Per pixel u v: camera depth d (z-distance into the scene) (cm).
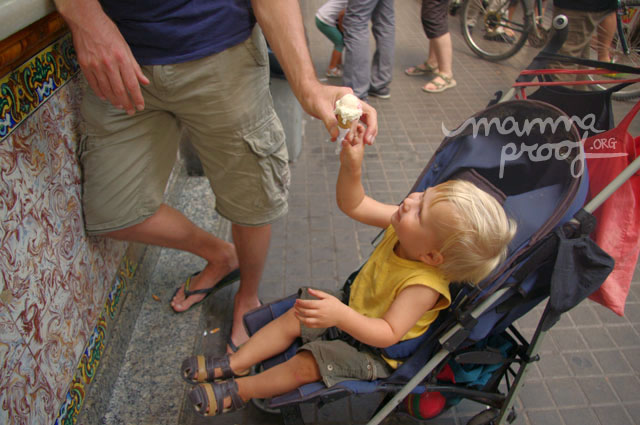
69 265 171
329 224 311
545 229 139
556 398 215
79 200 178
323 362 156
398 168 361
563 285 140
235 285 269
